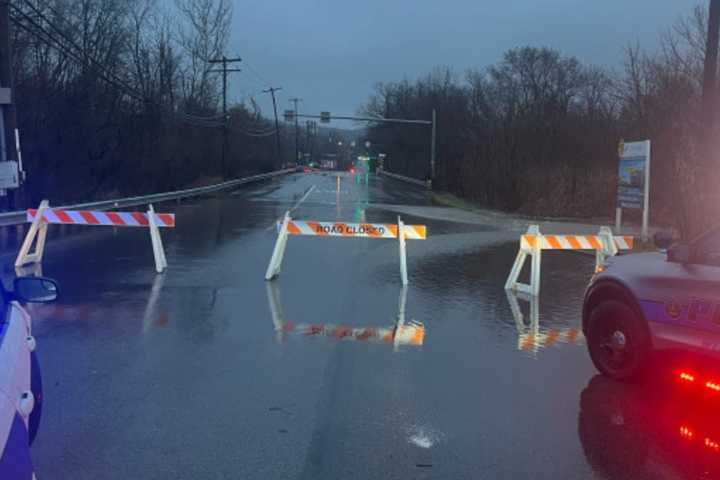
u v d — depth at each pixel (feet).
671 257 17.63
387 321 27.27
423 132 236.63
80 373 19.44
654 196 82.07
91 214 40.27
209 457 13.92
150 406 16.83
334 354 22.02
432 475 13.33
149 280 35.47
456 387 18.89
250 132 230.07
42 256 43.55
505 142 121.08
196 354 21.63
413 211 99.19
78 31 100.01
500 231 70.44
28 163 85.66
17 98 85.46
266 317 27.25
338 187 166.71
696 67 72.54
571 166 104.63
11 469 6.35
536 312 29.94
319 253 47.93
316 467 13.56
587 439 15.28
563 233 68.64
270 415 16.37
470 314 29.19
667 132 78.33
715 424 16.22
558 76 255.09
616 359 19.43
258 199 116.06
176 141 137.80
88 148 97.19
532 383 19.39
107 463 13.53
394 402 17.52
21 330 9.46
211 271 38.75
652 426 16.12
